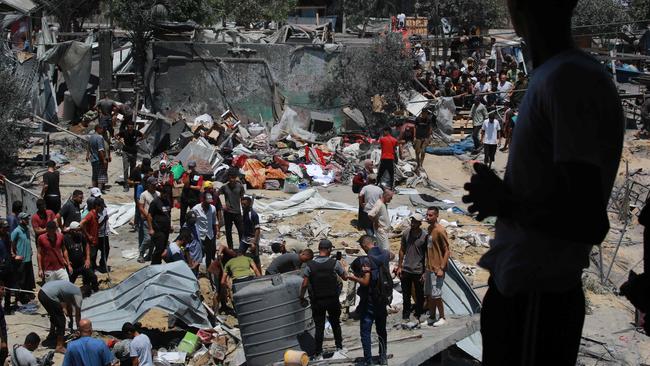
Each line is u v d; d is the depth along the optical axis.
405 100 31.64
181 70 31.66
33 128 28.42
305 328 13.26
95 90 32.69
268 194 24.64
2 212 21.22
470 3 40.50
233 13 43.78
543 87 2.15
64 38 35.56
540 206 2.08
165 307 14.44
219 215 17.97
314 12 50.16
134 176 20.22
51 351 13.30
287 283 13.16
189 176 20.05
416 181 26.41
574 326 2.29
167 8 32.06
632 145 30.50
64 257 15.69
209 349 14.20
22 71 29.28
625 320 17.00
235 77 31.88
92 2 38.03
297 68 31.97
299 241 20.03
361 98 31.34
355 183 22.25
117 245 19.77
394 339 13.55
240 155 26.97
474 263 19.45
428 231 14.21
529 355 2.29
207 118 31.00
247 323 13.06
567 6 2.27
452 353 14.65
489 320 2.41
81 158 27.45
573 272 2.26
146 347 12.47
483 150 29.25
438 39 35.72
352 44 33.22
